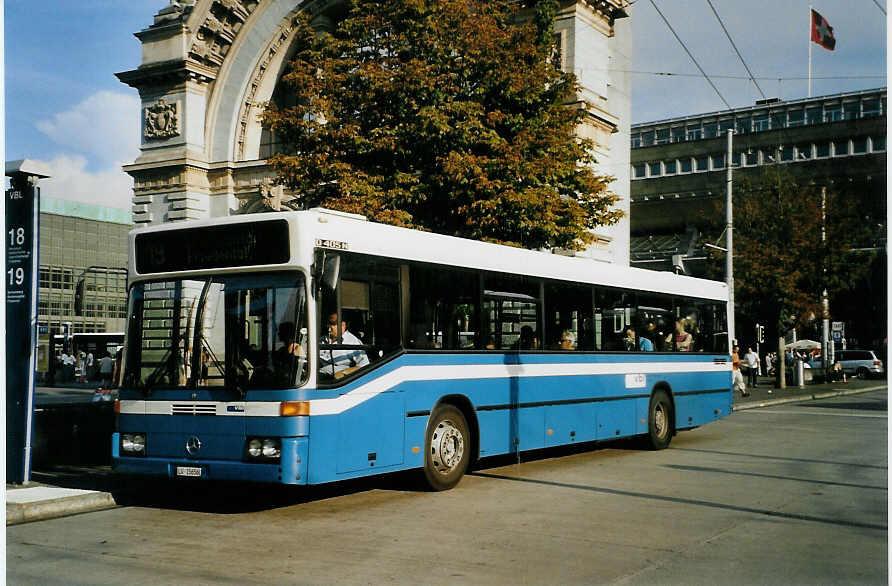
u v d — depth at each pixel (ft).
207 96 133.28
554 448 55.57
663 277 56.70
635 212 253.24
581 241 78.69
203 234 34.04
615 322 51.34
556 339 46.09
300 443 31.22
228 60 132.16
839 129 230.89
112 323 258.16
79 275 248.93
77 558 25.75
